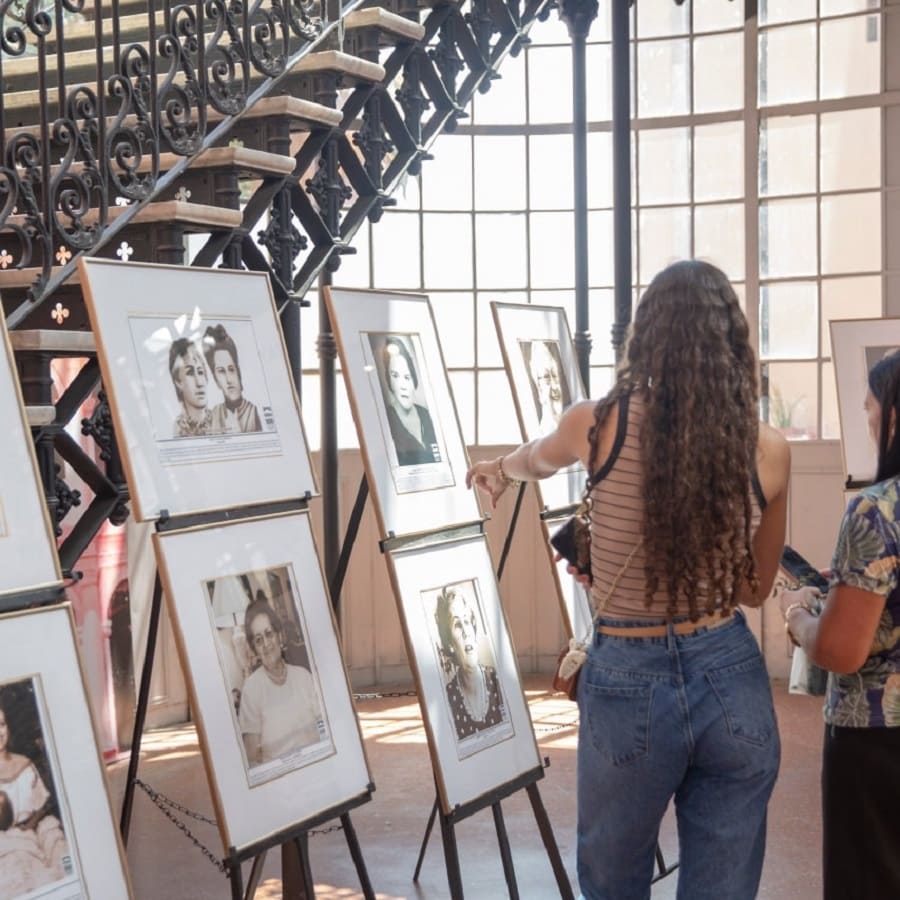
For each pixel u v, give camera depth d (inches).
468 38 197.8
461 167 306.7
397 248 305.9
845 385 176.1
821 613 104.2
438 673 135.6
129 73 133.0
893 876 103.0
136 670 264.1
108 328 106.0
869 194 287.6
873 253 287.9
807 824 194.5
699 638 99.8
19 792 89.0
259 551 115.2
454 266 308.0
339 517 296.2
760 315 298.8
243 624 111.4
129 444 105.0
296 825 111.3
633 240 306.7
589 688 102.3
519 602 307.7
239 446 116.0
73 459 126.9
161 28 173.5
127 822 125.6
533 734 147.9
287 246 157.6
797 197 293.6
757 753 99.6
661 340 100.2
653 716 98.7
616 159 227.1
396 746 250.5
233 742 107.5
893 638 102.5
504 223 308.5
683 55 300.7
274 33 160.9
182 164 140.9
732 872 100.7
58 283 124.4
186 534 108.3
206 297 117.0
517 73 306.7
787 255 295.6
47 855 89.9
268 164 149.7
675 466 97.3
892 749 102.5
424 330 150.5
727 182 299.0
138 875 181.9
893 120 284.2
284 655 114.7
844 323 178.1
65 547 125.2
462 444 150.6
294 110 153.6
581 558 107.3
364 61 167.3
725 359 99.3
